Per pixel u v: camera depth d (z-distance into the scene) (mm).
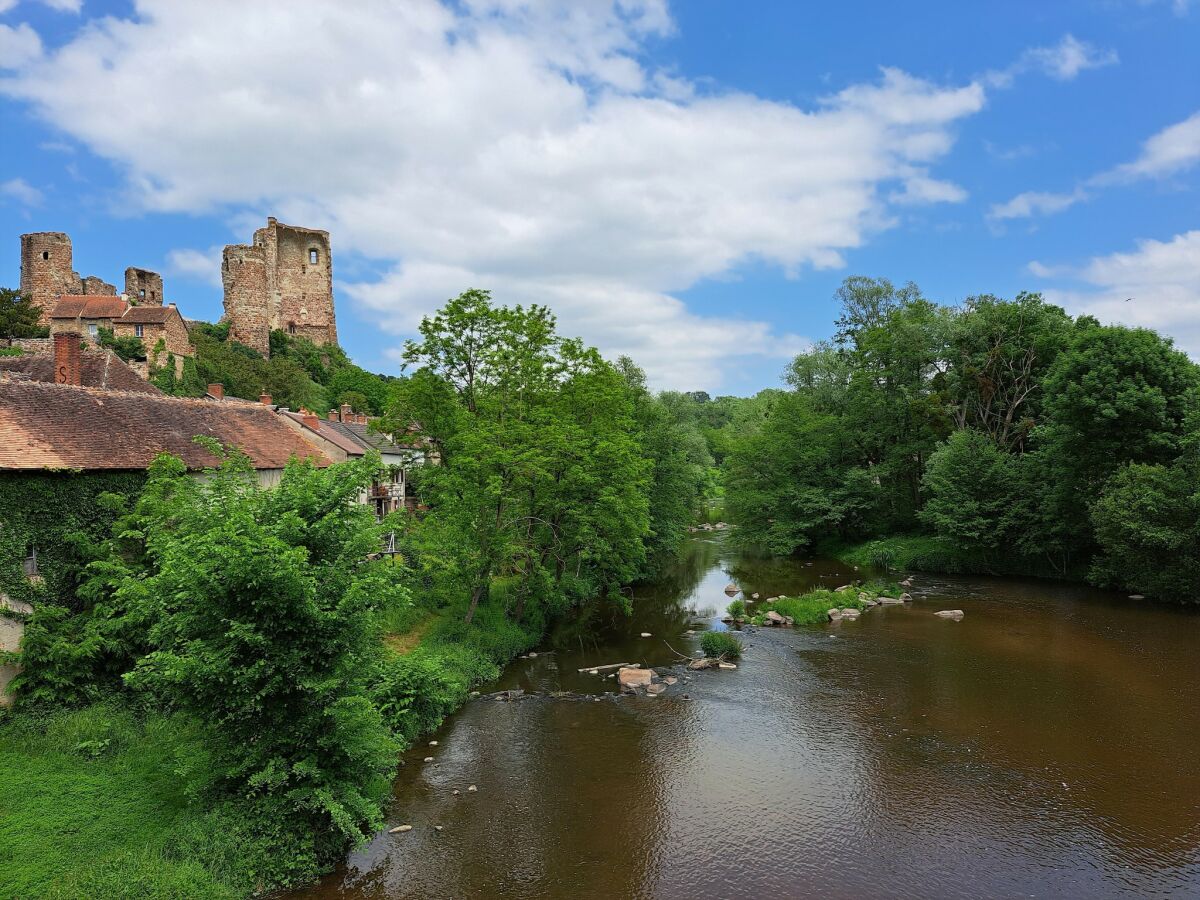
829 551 54469
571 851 13867
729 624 32219
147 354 58469
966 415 51906
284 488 13578
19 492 17234
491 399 29719
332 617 12203
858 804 15656
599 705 21797
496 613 29594
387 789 15703
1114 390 35594
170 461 18641
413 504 47094
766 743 18844
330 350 92000
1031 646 27312
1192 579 32312
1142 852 13719
